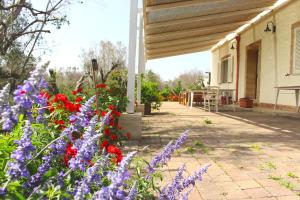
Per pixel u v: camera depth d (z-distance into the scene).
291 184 3.22
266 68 12.59
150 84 11.29
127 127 5.49
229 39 16.81
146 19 8.38
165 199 1.86
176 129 6.87
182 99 17.56
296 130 6.89
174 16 9.07
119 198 1.08
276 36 11.73
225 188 3.11
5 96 1.25
